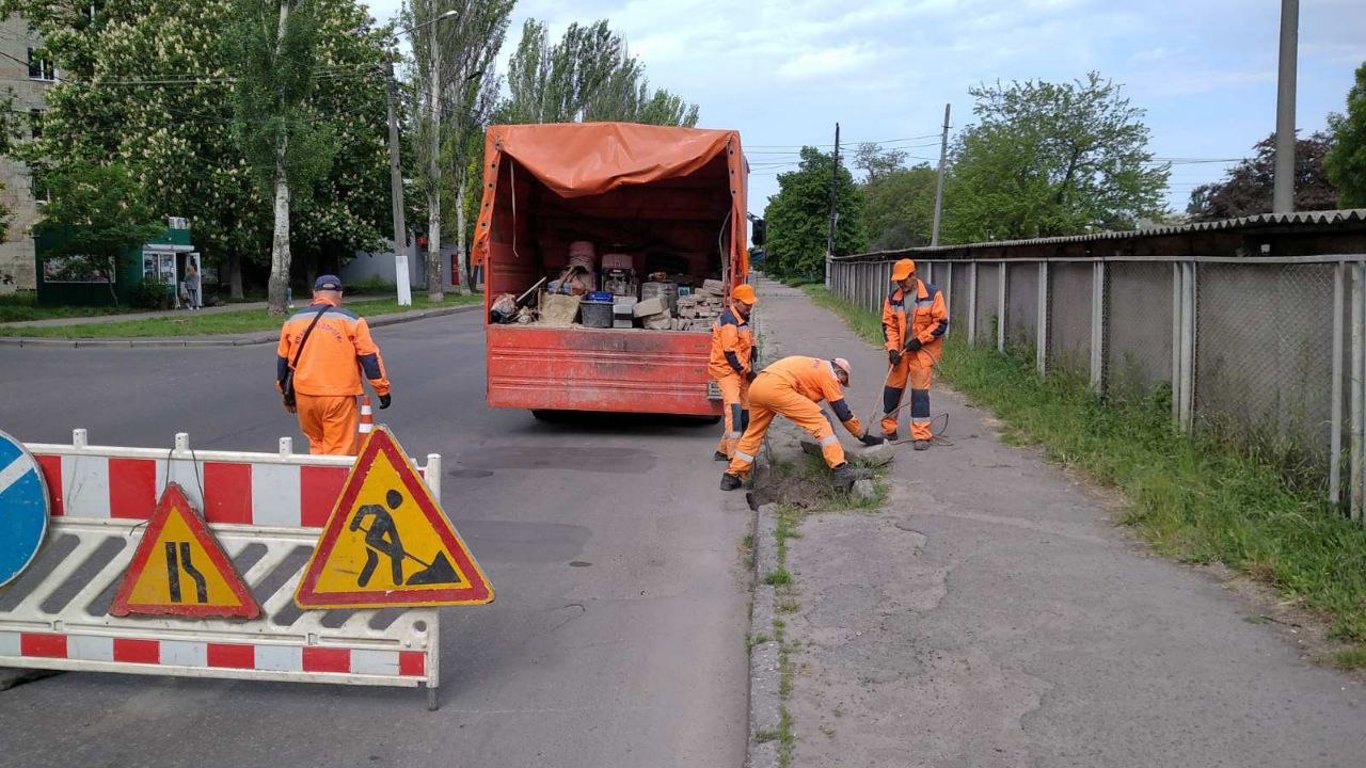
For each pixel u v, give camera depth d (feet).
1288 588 18.22
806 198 232.53
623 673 16.69
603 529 25.29
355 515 14.80
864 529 23.12
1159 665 15.47
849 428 28.66
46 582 15.40
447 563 14.83
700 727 14.79
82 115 122.11
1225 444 26.02
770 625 17.57
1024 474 28.17
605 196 42.29
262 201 125.29
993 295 51.90
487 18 144.25
